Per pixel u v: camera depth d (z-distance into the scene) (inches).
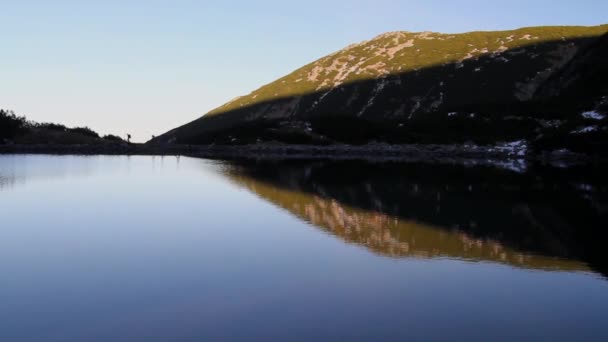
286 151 4367.6
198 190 1444.4
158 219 940.6
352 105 5969.5
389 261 628.1
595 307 461.7
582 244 733.3
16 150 4480.8
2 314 433.7
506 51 6200.8
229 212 1032.2
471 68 5979.3
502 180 1802.4
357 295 490.6
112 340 379.6
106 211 1035.3
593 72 4360.2
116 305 457.1
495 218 970.1
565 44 6048.2
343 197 1299.2
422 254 665.6
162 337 385.1
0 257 637.3
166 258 636.1
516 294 498.6
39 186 1488.7
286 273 569.3
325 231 826.2
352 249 692.7
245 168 2447.1
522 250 691.4
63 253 660.7
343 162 3034.0
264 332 395.9
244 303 463.8
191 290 502.3
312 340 380.2
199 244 720.3
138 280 537.6
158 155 4065.0
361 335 391.2
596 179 1834.4
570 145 3206.2
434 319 427.5
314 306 457.1
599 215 1010.1
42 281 532.4
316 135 4731.8
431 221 932.6
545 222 925.2
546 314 442.3
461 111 4579.2
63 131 5477.4
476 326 413.7
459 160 3230.8
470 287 520.4
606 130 3164.4
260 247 702.5
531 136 3695.9
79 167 2359.7
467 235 797.9
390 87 6102.4
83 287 511.5
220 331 397.4
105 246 704.4
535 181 1766.7
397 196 1326.3
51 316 429.1
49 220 919.0
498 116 4249.5
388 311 446.6
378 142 4333.2
